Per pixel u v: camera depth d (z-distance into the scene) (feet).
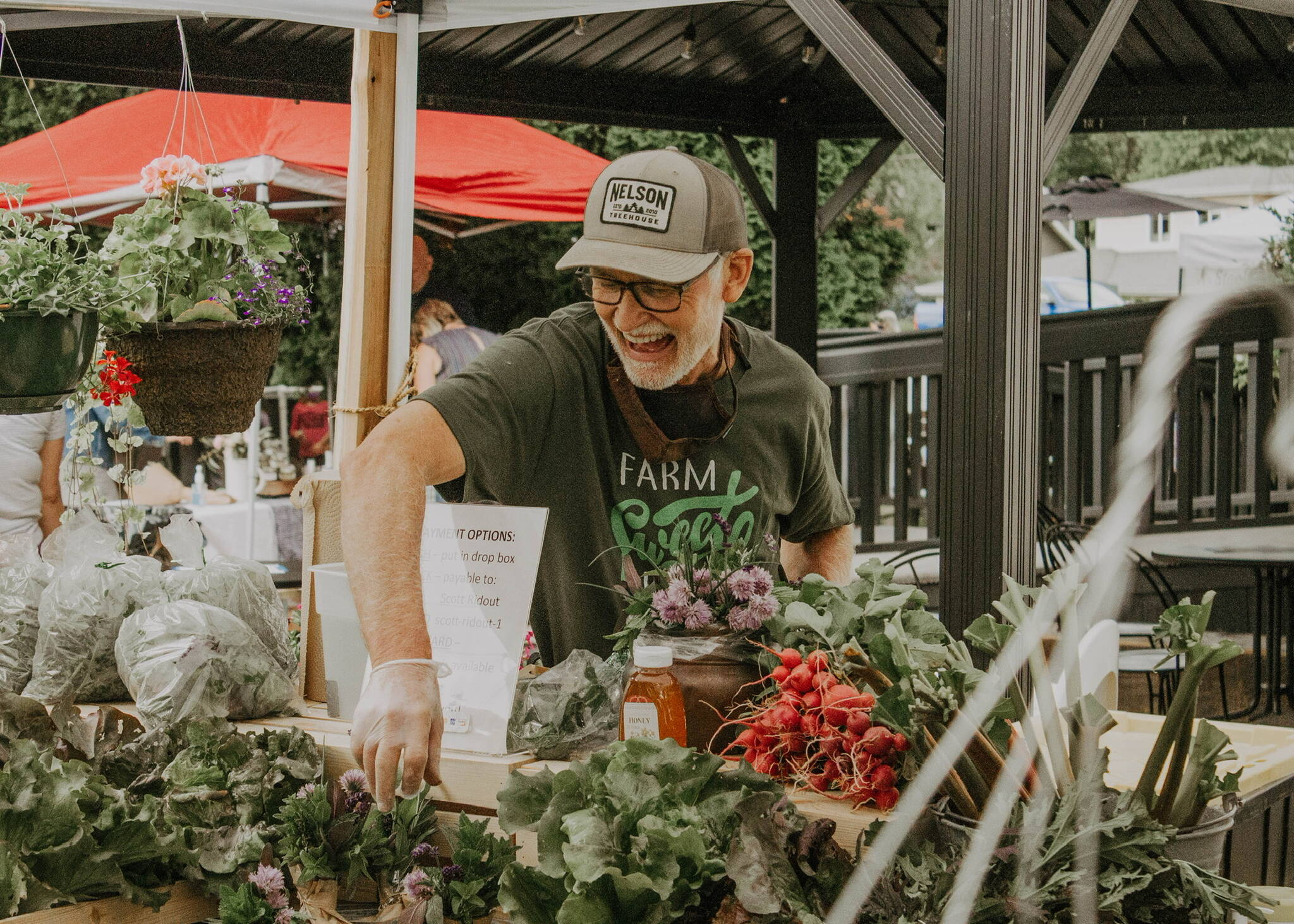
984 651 5.37
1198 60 14.15
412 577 5.66
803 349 18.24
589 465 7.12
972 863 4.01
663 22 13.99
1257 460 18.29
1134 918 4.07
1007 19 5.37
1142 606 17.98
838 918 4.09
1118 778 5.69
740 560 5.77
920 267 35.68
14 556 7.65
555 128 32.65
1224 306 3.24
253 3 8.26
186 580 7.05
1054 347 20.15
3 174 15.38
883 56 5.79
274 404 28.04
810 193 17.98
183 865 5.53
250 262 7.94
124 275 7.56
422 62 14.33
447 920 5.27
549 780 5.11
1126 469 3.41
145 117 16.24
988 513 5.51
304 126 16.21
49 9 10.57
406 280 8.43
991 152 5.44
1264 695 16.25
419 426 6.25
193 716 6.32
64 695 6.74
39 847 5.24
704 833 4.50
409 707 5.13
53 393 6.94
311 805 5.58
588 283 6.75
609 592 7.21
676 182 6.38
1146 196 20.12
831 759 5.03
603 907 4.31
